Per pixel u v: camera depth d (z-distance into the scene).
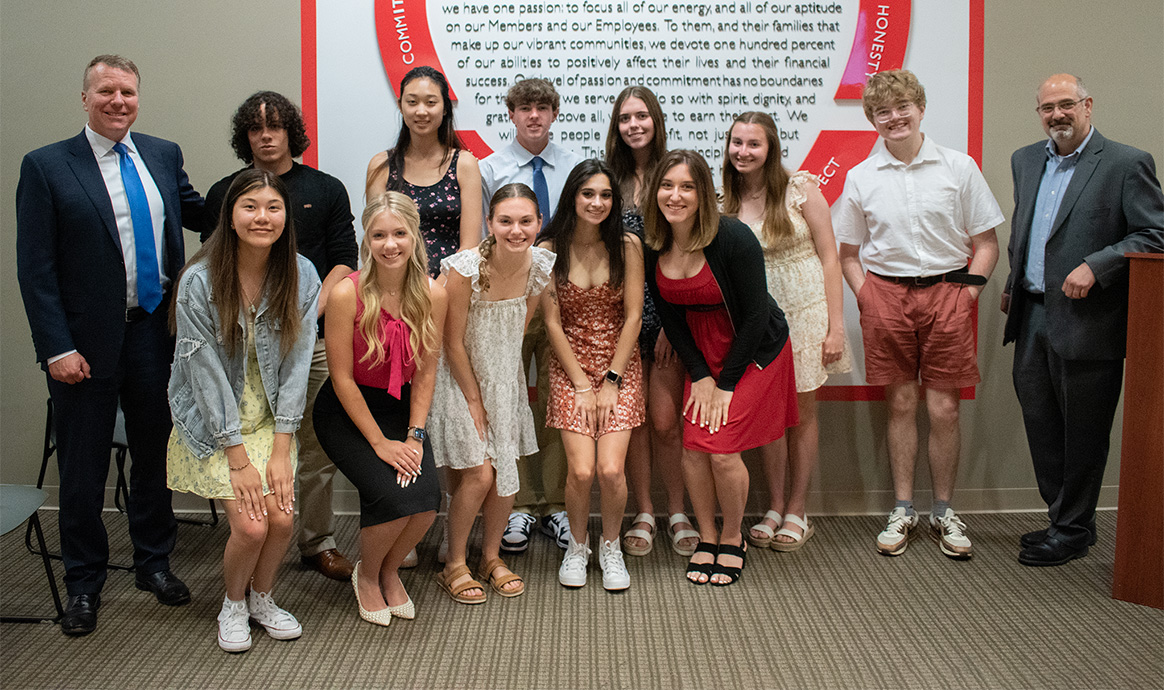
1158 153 3.63
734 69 3.60
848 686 2.34
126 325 2.73
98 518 2.72
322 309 2.95
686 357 2.99
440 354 2.75
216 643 2.56
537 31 3.58
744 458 3.72
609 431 2.93
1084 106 3.02
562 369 3.04
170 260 2.83
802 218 3.20
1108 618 2.72
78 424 2.65
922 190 3.25
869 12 3.58
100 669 2.41
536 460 3.64
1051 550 3.14
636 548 3.25
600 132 3.62
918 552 3.29
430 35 3.58
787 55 3.60
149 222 2.74
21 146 3.58
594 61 3.59
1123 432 2.79
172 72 3.56
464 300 2.70
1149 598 2.80
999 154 3.62
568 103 3.61
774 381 2.95
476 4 3.57
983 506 3.75
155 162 2.82
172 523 2.94
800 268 3.19
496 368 2.79
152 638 2.59
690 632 2.65
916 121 3.22
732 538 3.07
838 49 3.59
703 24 3.59
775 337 2.96
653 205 2.87
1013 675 2.39
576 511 2.97
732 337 2.95
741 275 2.83
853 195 3.38
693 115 3.62
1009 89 3.61
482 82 3.59
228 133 3.58
